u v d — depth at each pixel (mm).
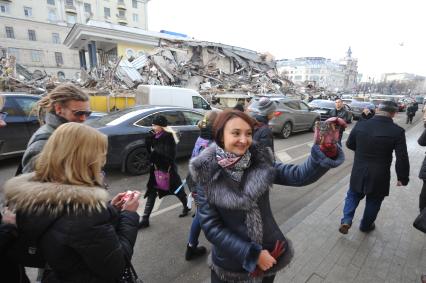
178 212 3736
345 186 4793
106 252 1097
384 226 3348
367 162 2857
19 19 44969
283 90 27516
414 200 4148
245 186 1286
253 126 1315
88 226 1039
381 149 2775
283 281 2354
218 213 1331
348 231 3215
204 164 1298
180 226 3365
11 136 5379
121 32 26141
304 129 10703
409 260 2691
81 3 50438
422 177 2893
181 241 3043
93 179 1197
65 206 1027
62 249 1032
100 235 1072
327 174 5730
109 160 4805
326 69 96375
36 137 1693
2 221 1095
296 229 3250
